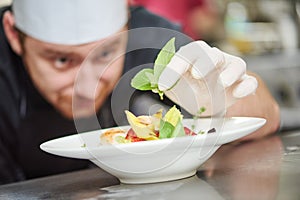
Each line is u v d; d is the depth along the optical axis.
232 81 0.63
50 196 0.63
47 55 1.52
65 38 1.51
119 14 1.56
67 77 1.53
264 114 0.98
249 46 2.25
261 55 2.25
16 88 1.54
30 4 1.50
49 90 1.54
